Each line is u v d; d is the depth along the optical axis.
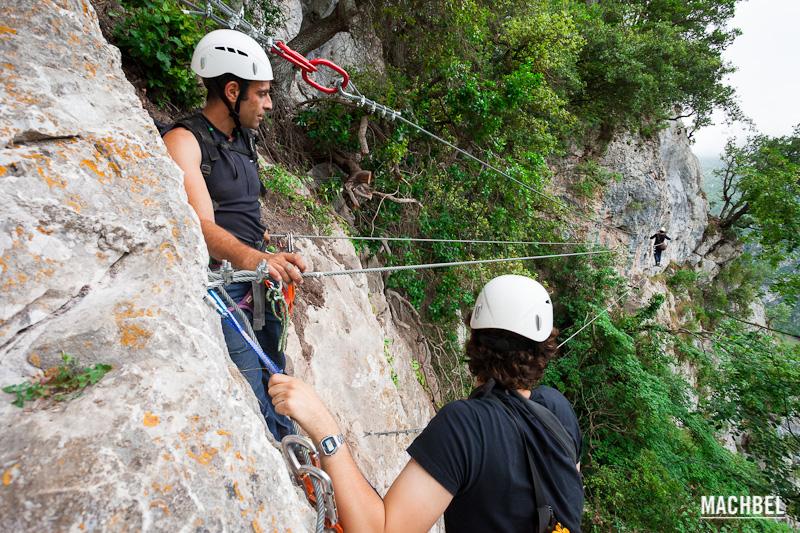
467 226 9.29
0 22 1.25
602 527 9.84
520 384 1.43
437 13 7.94
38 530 0.67
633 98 15.40
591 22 14.80
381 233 7.71
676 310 20.48
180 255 1.22
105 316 1.00
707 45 19.00
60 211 1.06
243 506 0.88
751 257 26.16
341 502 1.09
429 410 7.95
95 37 1.47
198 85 5.01
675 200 21.02
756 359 12.60
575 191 16.52
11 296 0.94
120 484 0.75
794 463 11.95
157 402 0.90
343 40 8.18
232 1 5.65
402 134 7.62
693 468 11.28
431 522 1.16
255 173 2.16
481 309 1.54
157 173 1.33
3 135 1.07
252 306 2.02
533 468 1.24
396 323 8.02
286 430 2.10
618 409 12.18
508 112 9.15
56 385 0.89
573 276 13.98
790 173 19.55
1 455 0.75
